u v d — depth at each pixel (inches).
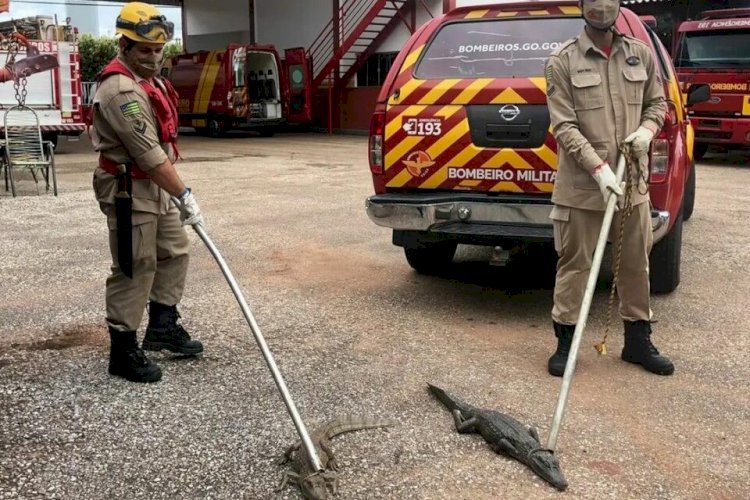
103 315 199.0
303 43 1000.2
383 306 209.2
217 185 448.8
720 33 560.1
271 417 140.2
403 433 134.8
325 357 170.2
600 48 152.4
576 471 122.2
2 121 509.7
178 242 164.9
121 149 146.5
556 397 149.9
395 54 892.0
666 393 152.4
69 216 342.3
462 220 189.0
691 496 115.4
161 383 154.8
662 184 177.5
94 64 1419.8
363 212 357.4
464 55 205.3
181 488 116.9
